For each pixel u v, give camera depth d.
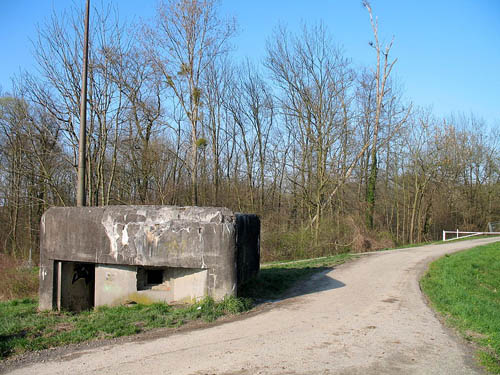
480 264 14.04
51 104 19.95
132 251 8.12
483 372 4.62
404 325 6.58
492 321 6.75
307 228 22.45
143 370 4.73
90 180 20.33
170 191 24.67
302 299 8.73
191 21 23.28
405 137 30.78
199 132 27.02
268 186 29.59
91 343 5.86
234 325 6.65
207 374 4.56
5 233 26.48
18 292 12.95
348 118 24.61
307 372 4.58
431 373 4.57
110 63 20.73
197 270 7.98
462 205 34.84
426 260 14.64
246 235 8.88
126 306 8.16
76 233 8.51
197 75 24.09
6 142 25.69
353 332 6.19
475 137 35.84
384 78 26.62
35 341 5.87
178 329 6.46
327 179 24.33
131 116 23.09
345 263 14.26
